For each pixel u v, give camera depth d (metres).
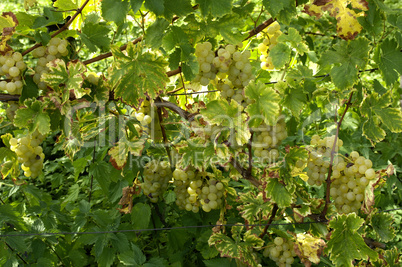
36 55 1.61
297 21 2.65
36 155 1.84
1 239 1.89
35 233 2.01
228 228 2.21
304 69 1.61
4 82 1.54
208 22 1.65
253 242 1.89
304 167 1.69
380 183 1.63
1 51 1.50
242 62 1.64
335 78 1.56
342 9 1.55
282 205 1.63
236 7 1.78
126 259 1.96
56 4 1.79
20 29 1.60
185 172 1.98
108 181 2.30
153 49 1.60
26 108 1.53
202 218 2.30
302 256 1.73
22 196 3.08
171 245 2.27
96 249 2.05
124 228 2.24
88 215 2.17
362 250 1.57
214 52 1.67
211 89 1.91
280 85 1.60
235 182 2.98
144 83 1.58
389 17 1.57
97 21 1.83
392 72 1.58
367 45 1.54
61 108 1.56
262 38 1.84
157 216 2.38
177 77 2.23
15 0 8.33
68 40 1.85
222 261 2.01
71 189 2.84
